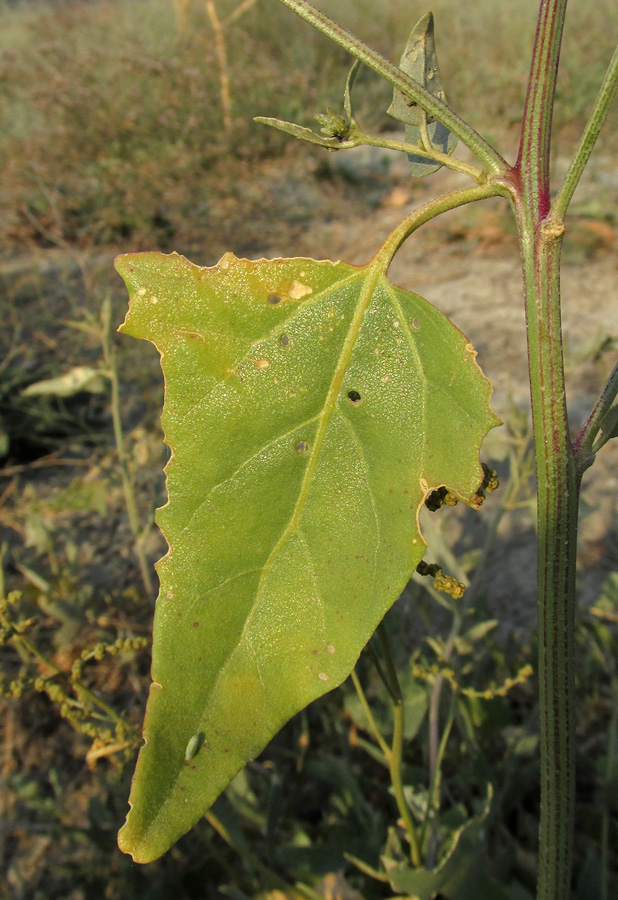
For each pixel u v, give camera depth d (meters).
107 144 0.91
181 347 0.09
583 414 0.51
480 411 0.09
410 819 0.20
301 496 0.09
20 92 1.01
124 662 0.35
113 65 1.00
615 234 0.78
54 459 0.54
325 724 0.31
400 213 0.92
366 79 1.21
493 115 1.17
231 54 1.13
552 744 0.12
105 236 0.81
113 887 0.28
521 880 0.27
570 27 1.28
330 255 0.81
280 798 0.26
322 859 0.24
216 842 0.29
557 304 0.10
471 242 0.81
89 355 0.62
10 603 0.18
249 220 0.87
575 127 1.11
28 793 0.29
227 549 0.09
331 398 0.09
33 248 0.82
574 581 0.12
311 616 0.09
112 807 0.28
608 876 0.26
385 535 0.09
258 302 0.09
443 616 0.38
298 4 0.10
